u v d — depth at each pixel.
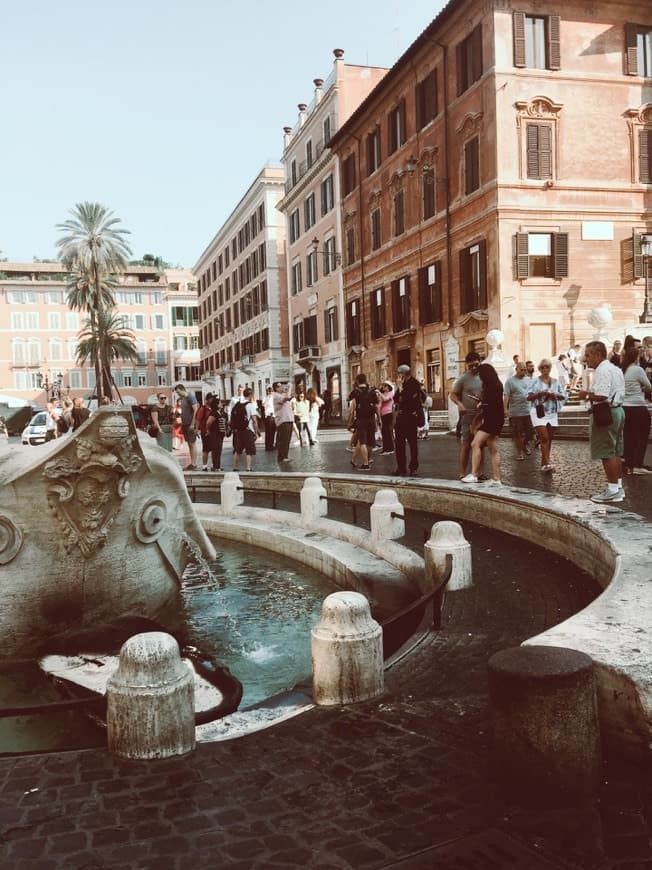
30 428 38.81
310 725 4.12
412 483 11.91
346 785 3.42
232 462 20.72
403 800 3.26
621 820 3.02
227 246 75.56
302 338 54.06
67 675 5.91
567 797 3.15
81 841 3.04
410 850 2.89
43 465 6.59
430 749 3.74
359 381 16.81
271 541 11.52
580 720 3.18
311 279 51.47
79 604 7.14
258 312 63.75
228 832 3.07
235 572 10.21
